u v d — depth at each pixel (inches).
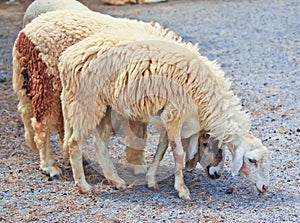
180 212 270.8
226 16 777.6
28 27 307.0
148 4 882.8
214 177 290.8
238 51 595.2
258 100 441.7
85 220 266.2
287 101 439.5
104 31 286.7
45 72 297.6
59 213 274.2
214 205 278.5
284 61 554.3
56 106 302.5
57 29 295.9
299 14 775.7
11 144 369.4
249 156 274.5
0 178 316.5
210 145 283.3
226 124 274.7
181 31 690.2
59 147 360.8
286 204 278.8
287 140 361.7
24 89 315.3
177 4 882.1
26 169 328.2
